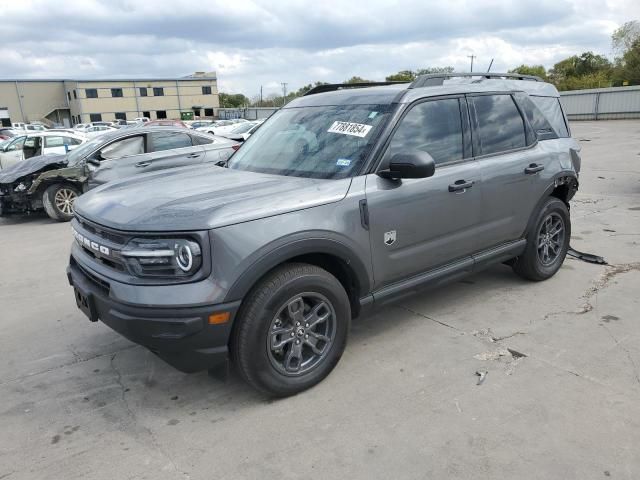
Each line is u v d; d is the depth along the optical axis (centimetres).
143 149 943
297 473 257
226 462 268
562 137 519
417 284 384
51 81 8656
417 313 443
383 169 352
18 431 301
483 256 433
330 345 335
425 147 381
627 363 347
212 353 288
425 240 379
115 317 288
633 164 1314
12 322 463
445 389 326
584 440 271
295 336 319
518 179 443
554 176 479
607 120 3625
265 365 305
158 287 279
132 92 8694
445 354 371
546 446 268
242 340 297
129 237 287
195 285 278
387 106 376
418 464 259
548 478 246
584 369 342
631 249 597
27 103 8600
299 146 388
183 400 328
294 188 323
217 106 9475
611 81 5747
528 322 417
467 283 509
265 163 393
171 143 960
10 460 276
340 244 324
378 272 354
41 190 915
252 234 289
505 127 448
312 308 325
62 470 266
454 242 402
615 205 844
